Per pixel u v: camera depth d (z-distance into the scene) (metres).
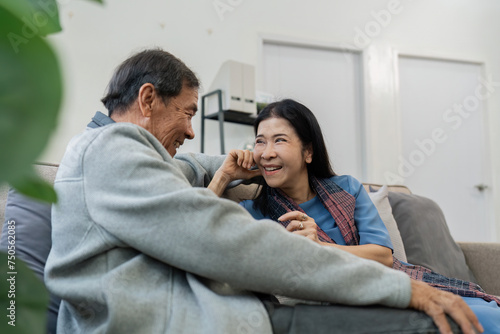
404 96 3.82
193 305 0.73
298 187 1.26
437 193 3.81
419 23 3.86
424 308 0.69
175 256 0.71
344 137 3.65
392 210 1.67
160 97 1.04
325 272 0.71
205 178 1.27
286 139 1.20
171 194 0.71
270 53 3.51
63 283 0.74
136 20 3.02
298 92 3.56
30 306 0.30
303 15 3.55
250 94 2.92
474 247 1.68
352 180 1.34
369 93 3.68
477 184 3.90
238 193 1.39
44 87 0.20
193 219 0.71
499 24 4.07
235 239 0.70
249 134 3.33
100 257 0.76
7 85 0.21
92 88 2.84
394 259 1.23
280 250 0.71
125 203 0.73
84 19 2.86
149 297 0.72
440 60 3.92
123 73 1.05
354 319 0.67
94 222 0.76
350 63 3.71
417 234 1.59
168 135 1.09
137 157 0.77
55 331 0.81
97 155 0.79
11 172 0.20
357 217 1.25
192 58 3.18
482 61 3.98
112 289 0.70
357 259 0.75
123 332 0.68
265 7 3.45
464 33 3.97
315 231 1.00
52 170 1.11
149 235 0.71
